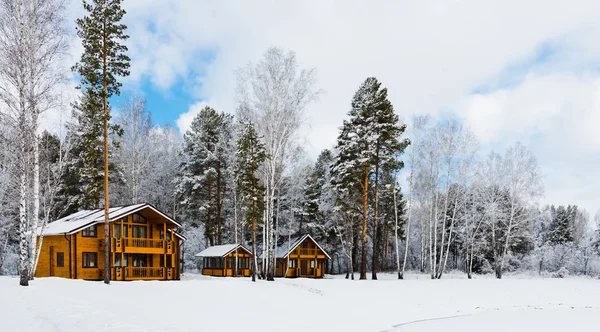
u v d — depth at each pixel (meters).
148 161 46.78
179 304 21.14
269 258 34.19
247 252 47.22
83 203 42.94
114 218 32.88
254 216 33.31
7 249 45.53
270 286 30.02
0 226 42.22
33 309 15.07
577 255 59.50
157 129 52.78
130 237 35.12
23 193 22.64
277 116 33.09
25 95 22.16
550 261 60.03
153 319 15.35
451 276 51.09
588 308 29.20
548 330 21.30
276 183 35.41
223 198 50.44
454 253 69.62
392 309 25.94
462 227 57.59
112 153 43.72
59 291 21.19
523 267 60.97
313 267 51.59
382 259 65.94
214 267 47.81
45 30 22.62
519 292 34.03
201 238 60.03
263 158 32.91
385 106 38.47
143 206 34.84
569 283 38.41
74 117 29.23
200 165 48.19
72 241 32.31
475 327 21.47
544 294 33.78
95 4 26.28
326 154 63.56
